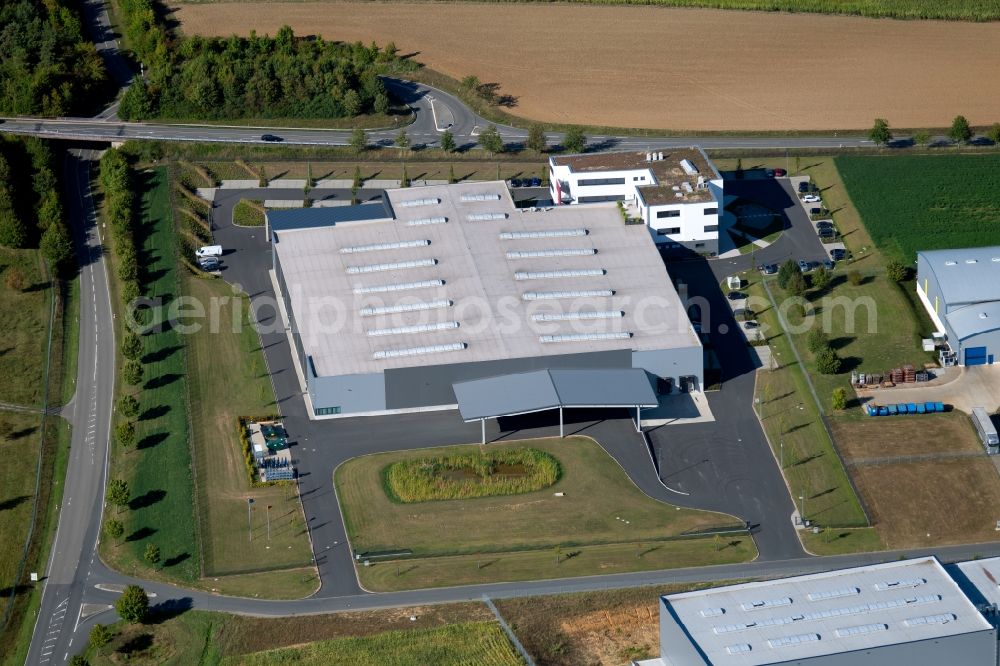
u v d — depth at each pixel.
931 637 196.12
